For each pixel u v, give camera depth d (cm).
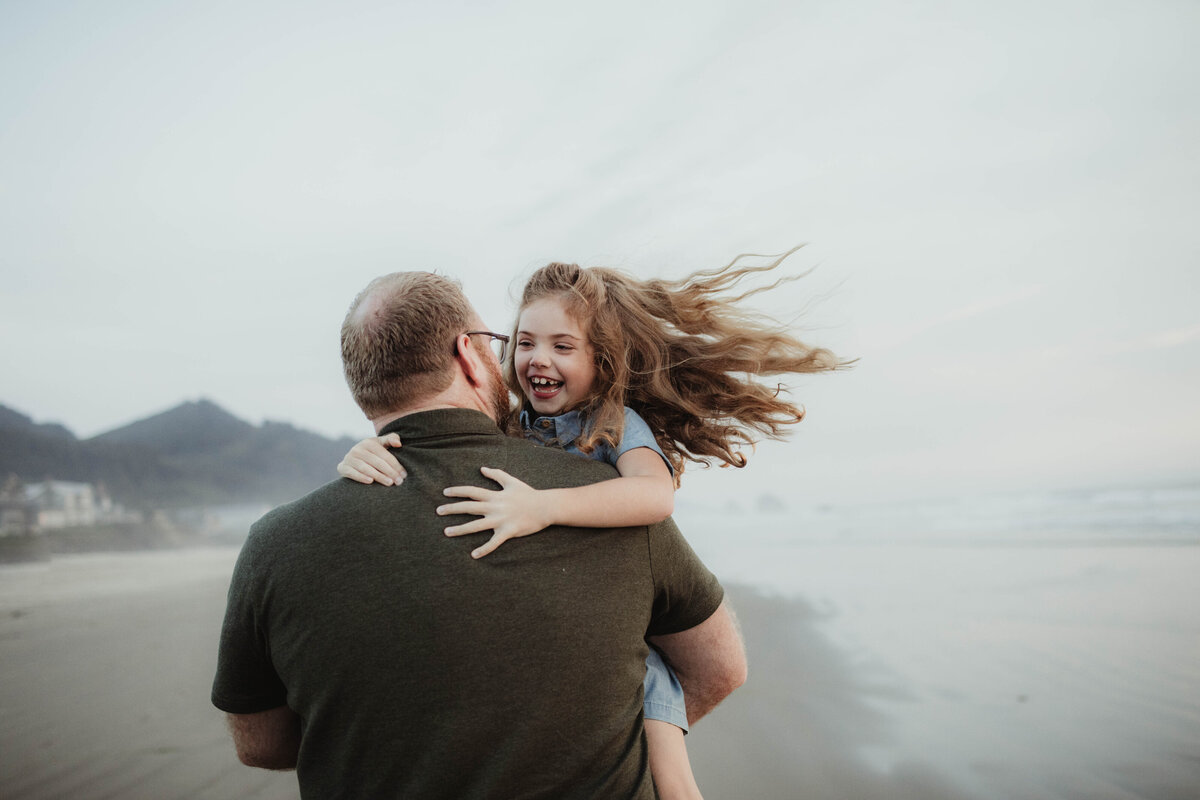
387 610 107
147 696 508
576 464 134
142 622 817
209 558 1953
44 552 2286
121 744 415
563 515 120
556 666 109
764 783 345
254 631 115
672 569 133
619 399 190
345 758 107
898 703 447
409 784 105
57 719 467
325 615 108
